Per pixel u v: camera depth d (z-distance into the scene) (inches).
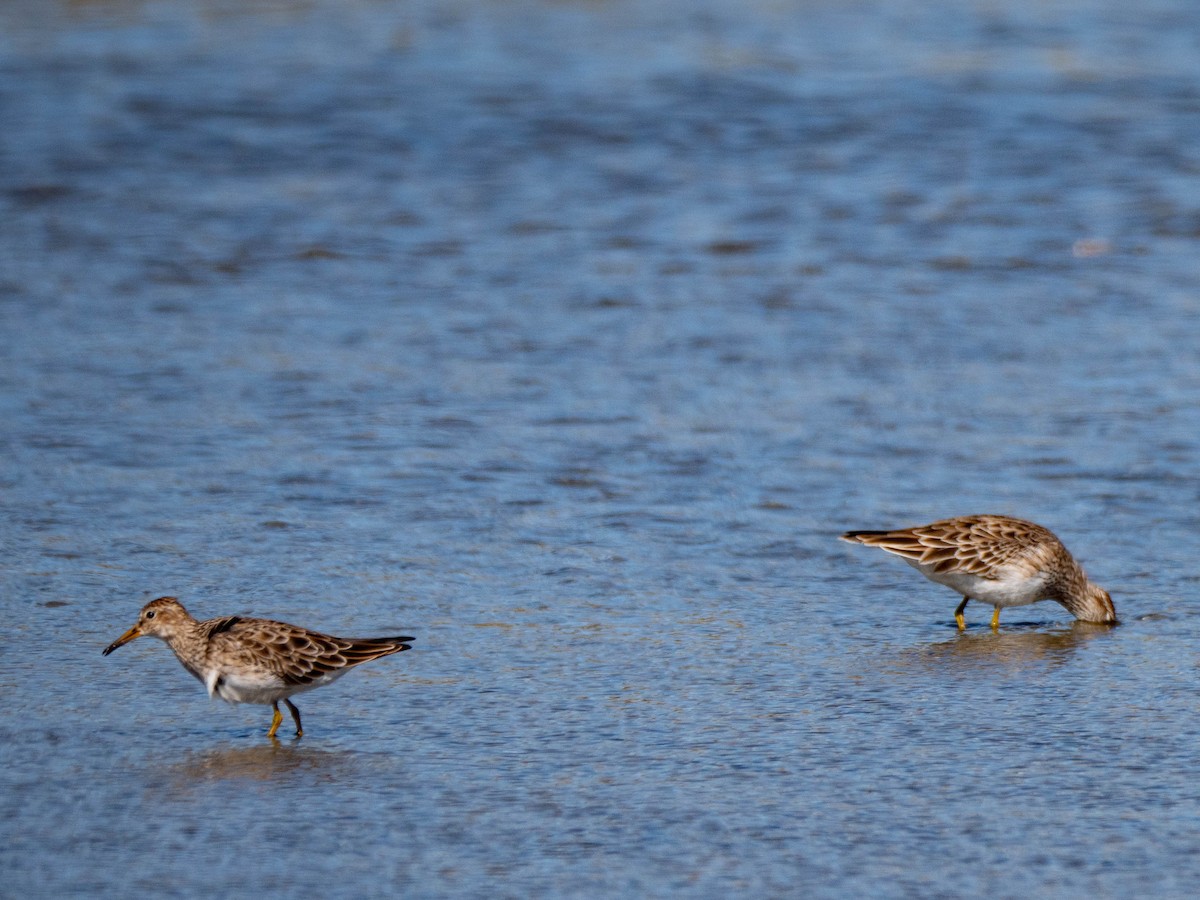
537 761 459.5
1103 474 741.3
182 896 382.9
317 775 450.9
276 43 1763.0
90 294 1031.0
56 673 525.0
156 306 1010.7
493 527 672.4
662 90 1598.2
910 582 628.1
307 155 1386.6
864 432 800.3
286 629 478.0
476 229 1198.3
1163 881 389.7
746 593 608.1
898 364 911.0
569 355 926.4
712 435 794.8
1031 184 1315.2
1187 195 1280.8
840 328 979.3
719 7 1958.7
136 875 393.1
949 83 1627.7
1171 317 994.7
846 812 426.6
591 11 1932.8
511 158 1387.8
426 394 853.8
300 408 826.8
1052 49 1765.5
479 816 425.1
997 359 919.7
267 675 470.6
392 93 1577.3
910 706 501.7
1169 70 1678.2
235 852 405.1
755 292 1055.0
